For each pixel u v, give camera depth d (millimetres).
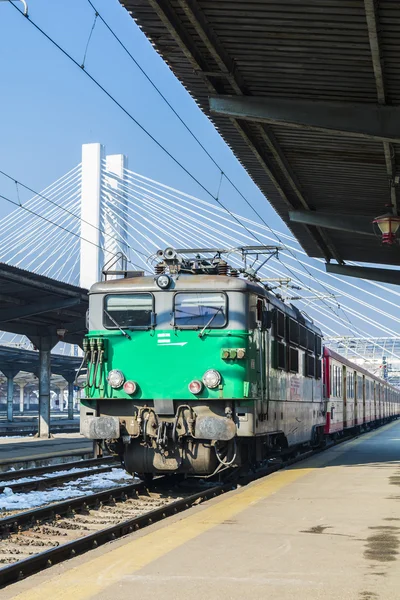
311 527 8297
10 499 13477
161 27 9688
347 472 14156
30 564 7441
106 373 13383
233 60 10297
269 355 14352
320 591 5637
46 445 27766
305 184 15672
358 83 10578
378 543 7414
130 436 13242
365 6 8023
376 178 14805
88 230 60000
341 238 20109
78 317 32344
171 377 13078
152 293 13391
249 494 11023
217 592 5629
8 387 66688
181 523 8586
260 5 8758
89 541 8656
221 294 13172
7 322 31188
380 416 41938
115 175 62094
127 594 5598
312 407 19312
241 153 14133
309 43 9578
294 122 11023
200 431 12703
